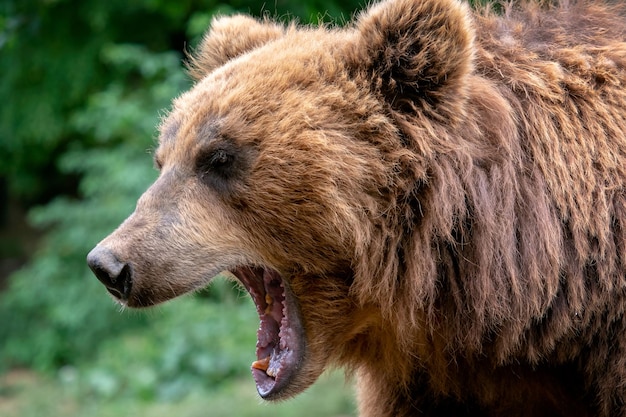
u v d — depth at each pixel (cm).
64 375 1861
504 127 616
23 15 1530
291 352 657
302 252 629
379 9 632
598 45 663
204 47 772
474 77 635
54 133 2219
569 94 641
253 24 768
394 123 620
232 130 631
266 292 694
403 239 616
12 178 2706
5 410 1738
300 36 692
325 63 641
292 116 621
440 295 623
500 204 608
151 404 1641
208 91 664
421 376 696
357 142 615
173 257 635
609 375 623
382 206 613
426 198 607
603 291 611
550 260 605
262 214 627
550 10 708
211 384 1694
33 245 2975
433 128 611
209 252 637
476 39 670
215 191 641
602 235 605
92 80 2134
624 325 612
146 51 1975
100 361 1816
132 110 1895
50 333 1986
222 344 1744
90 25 2072
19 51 2103
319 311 648
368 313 650
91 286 1967
